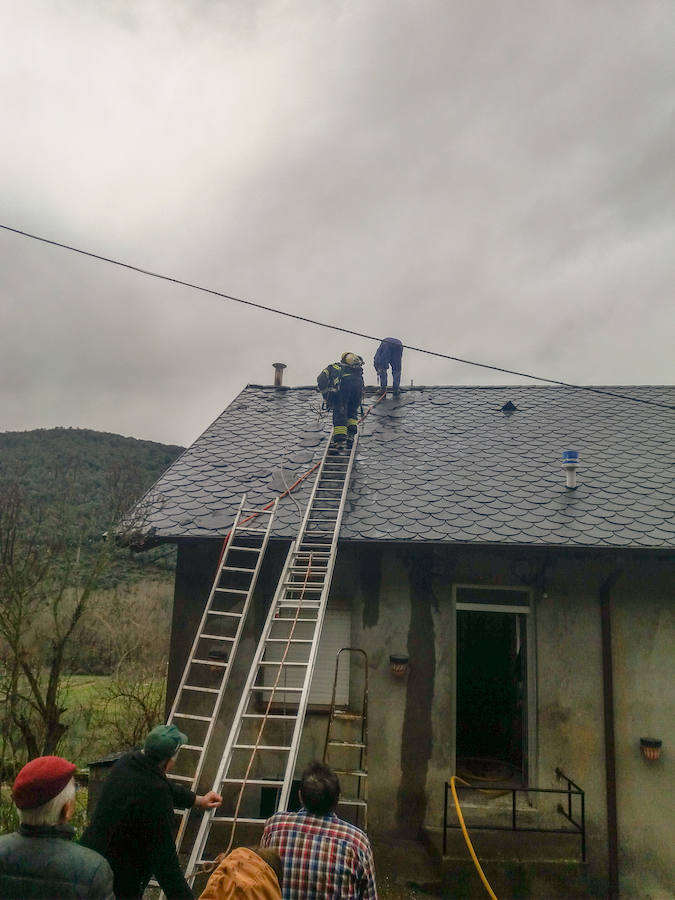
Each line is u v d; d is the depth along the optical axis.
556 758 6.27
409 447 8.52
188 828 6.00
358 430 9.17
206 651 6.59
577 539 6.26
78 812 8.07
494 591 6.79
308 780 2.93
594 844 6.06
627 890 5.95
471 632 8.96
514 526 6.51
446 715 6.38
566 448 8.37
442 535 6.36
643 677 6.39
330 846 2.74
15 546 7.44
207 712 6.41
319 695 6.50
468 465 7.93
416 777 6.23
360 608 6.67
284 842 2.79
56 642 7.62
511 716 7.99
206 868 3.89
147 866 3.07
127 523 6.82
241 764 6.24
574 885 5.78
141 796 3.07
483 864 5.82
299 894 2.66
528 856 5.91
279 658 6.53
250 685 4.85
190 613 6.68
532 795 6.25
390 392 10.80
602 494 7.10
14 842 2.35
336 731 6.37
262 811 6.30
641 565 6.62
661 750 6.23
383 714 6.40
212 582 6.73
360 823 6.12
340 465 7.95
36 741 7.66
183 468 8.10
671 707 6.32
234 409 10.20
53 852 2.32
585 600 6.61
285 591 5.84
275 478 7.68
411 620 6.63
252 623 6.62
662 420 9.20
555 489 7.25
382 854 6.03
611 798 6.11
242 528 6.41
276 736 6.36
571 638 6.53
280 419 9.70
